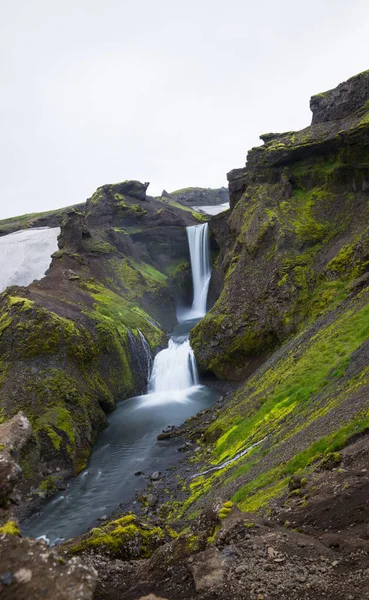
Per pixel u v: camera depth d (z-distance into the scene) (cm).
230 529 1106
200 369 5931
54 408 4459
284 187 6638
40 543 676
